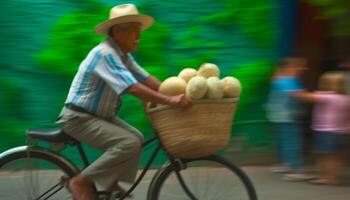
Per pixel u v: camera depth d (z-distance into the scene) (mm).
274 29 9586
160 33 9297
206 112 5332
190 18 9383
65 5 9133
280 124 8891
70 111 5598
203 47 9422
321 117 8594
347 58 9320
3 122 9234
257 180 8805
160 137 5602
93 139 5617
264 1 9484
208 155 5598
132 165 5629
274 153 9672
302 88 9156
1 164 5973
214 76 5586
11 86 9188
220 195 6023
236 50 9492
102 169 5547
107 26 5516
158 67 9305
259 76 9523
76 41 9141
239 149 9602
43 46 9156
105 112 5617
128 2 9211
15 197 6059
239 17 9461
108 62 5414
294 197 7891
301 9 9727
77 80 5586
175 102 5285
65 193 6016
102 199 5742
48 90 9250
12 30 9117
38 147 5992
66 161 5926
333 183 8609
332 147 8570
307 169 9109
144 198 7664
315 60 10266
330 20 9336
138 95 5352
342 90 8492
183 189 6008
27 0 9102
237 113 9531
